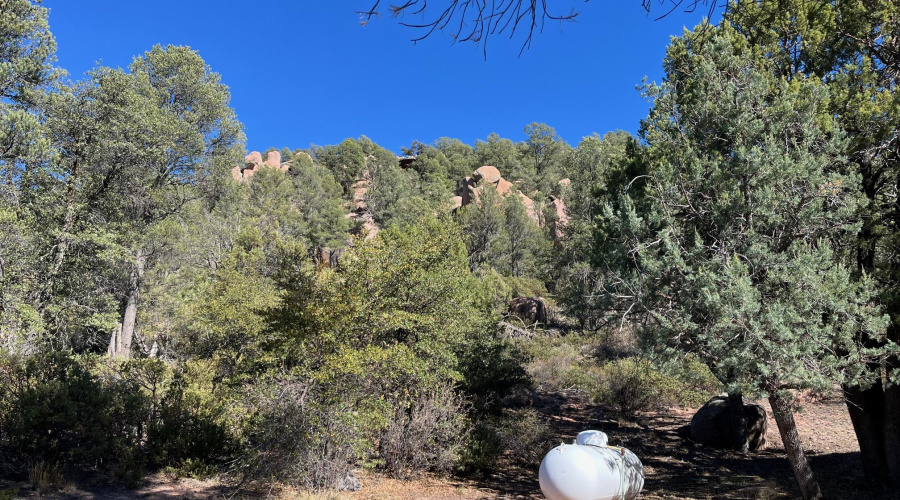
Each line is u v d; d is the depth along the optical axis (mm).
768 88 8133
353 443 9273
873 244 8445
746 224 7512
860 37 8852
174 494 8289
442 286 11828
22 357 10242
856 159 8578
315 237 53625
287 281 10539
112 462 9148
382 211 66812
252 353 14461
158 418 10648
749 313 6477
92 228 18688
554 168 98875
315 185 62312
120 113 19484
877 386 10016
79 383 8938
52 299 17812
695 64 8695
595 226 11508
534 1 2479
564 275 36844
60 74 19016
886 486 9555
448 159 115250
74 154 19250
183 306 20344
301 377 9555
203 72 28688
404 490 9930
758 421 14703
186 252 27047
